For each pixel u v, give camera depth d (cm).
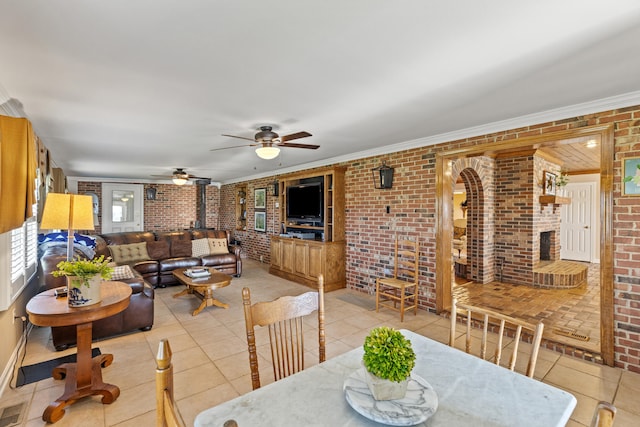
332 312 393
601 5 137
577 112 269
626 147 248
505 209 523
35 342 306
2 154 197
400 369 101
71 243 229
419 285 402
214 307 418
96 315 204
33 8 137
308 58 187
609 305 257
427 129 346
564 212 758
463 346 299
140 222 858
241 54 182
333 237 505
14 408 206
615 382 236
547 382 238
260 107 272
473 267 521
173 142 403
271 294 478
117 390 217
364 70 203
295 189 602
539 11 142
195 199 937
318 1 135
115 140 390
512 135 314
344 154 496
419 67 199
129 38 163
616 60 188
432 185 386
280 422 96
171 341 311
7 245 235
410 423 94
